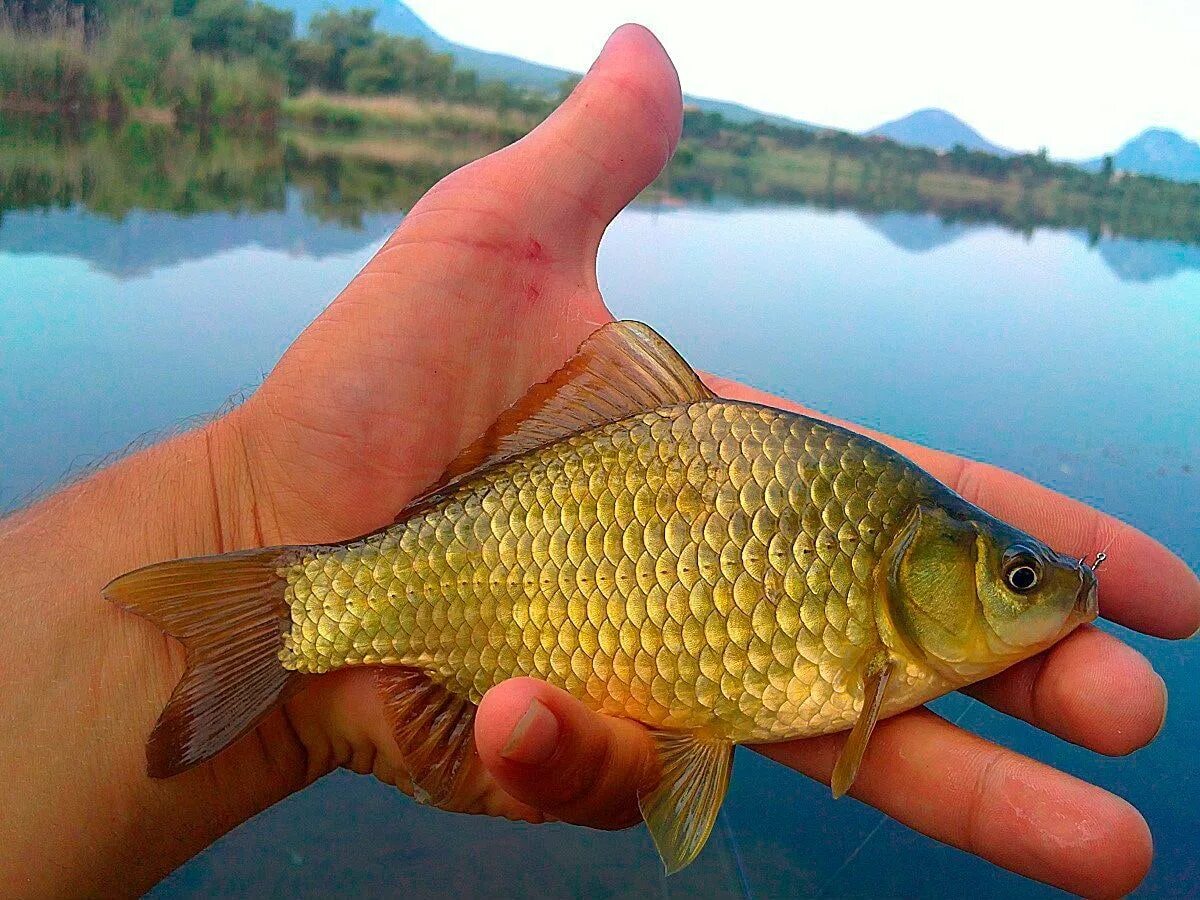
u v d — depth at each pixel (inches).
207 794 6.8
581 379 6.2
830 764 6.5
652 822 5.7
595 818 5.7
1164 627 7.1
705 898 8.4
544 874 8.5
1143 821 5.8
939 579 5.8
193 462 7.3
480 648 5.9
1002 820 5.9
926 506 5.9
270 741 7.0
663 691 5.8
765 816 8.9
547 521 5.9
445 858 8.5
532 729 5.0
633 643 5.8
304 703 7.0
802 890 8.3
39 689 6.5
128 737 6.6
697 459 5.8
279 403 7.3
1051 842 5.8
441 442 7.4
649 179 8.3
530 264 7.7
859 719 5.8
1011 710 6.6
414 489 7.4
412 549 6.0
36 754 6.4
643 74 8.0
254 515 7.3
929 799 6.2
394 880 8.3
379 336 7.3
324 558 6.1
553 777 5.2
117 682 6.6
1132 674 6.0
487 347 7.5
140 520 7.1
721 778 5.9
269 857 8.4
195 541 7.2
